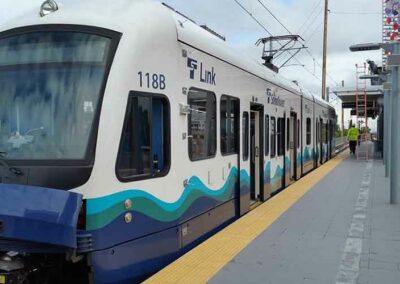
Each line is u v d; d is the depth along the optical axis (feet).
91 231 15.71
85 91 16.63
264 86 36.04
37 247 14.57
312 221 27.12
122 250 16.96
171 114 20.01
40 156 16.33
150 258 18.58
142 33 18.17
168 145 19.80
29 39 17.75
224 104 26.63
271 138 38.96
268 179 37.68
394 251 20.80
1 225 13.87
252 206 33.88
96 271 15.87
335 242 22.35
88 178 15.75
